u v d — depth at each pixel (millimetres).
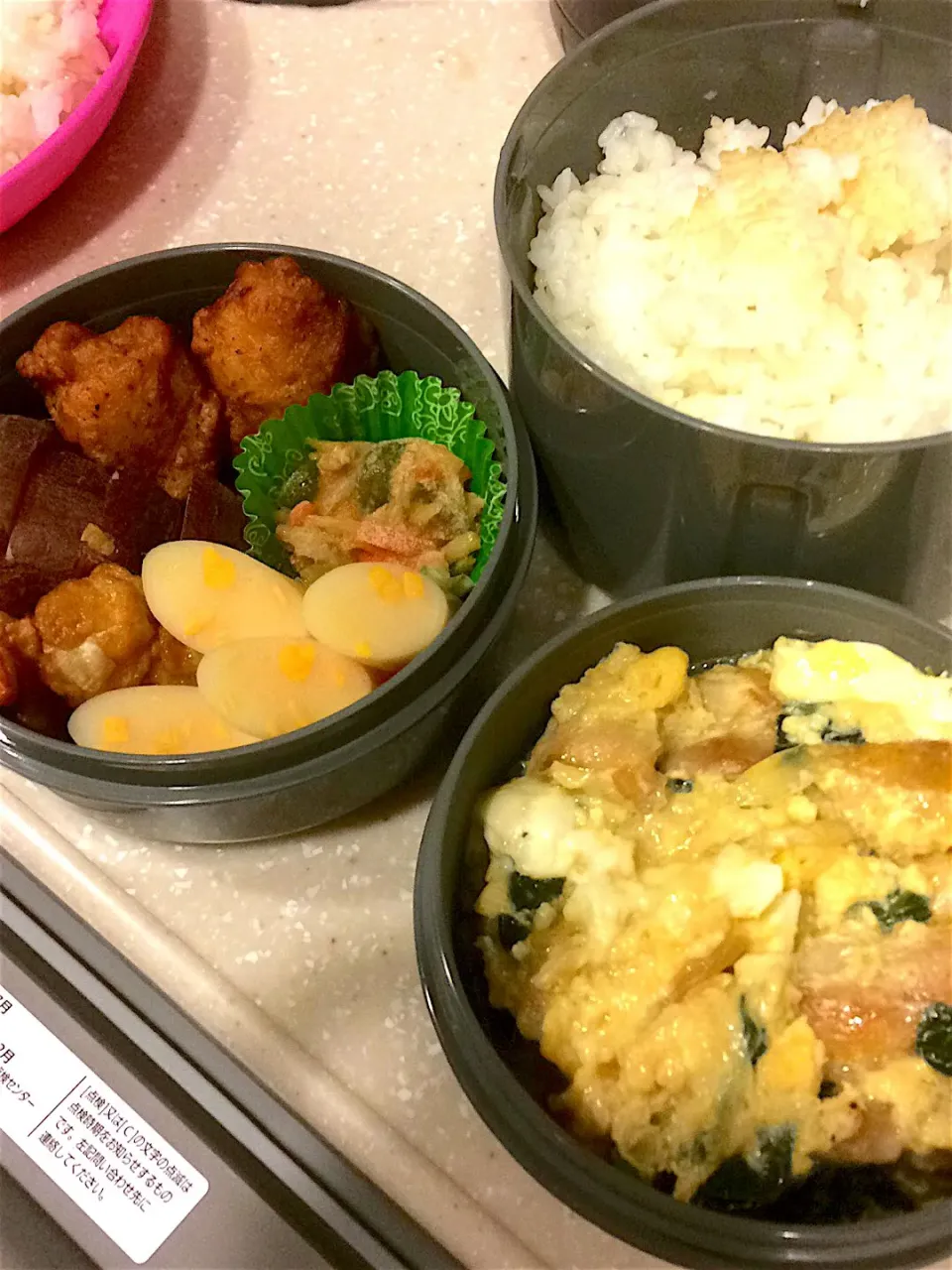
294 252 327
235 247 329
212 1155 261
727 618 292
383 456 325
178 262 330
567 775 277
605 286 312
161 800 271
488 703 272
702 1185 242
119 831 302
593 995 252
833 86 340
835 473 265
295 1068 274
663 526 296
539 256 319
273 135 407
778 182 303
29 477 309
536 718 293
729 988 249
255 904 294
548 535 338
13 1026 273
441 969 252
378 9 432
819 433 294
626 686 285
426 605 297
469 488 330
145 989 284
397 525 317
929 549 301
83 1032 273
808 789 273
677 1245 234
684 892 256
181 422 327
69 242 389
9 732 276
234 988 284
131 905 294
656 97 337
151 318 322
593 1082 246
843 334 298
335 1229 260
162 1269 253
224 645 294
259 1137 267
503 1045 261
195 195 396
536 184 322
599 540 317
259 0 432
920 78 334
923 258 310
